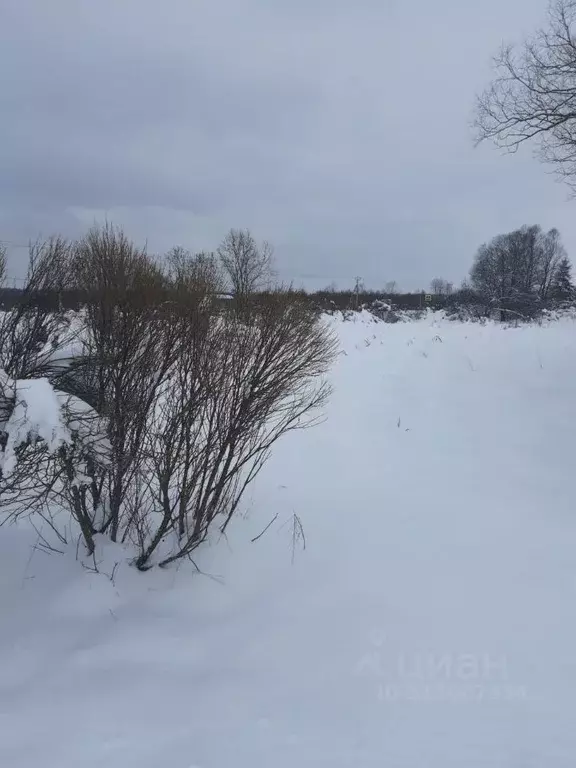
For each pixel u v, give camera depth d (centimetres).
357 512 458
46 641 300
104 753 234
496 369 879
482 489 503
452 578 363
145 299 349
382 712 257
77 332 377
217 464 352
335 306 1573
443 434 646
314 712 257
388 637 308
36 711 256
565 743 241
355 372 875
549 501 475
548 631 311
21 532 393
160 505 362
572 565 376
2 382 314
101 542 366
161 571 357
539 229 3769
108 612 322
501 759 233
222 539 395
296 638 308
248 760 231
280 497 480
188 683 275
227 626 317
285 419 569
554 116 964
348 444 615
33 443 312
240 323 362
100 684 273
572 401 717
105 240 375
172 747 238
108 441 340
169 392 350
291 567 376
